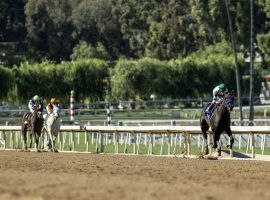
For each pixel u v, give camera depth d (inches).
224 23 3572.8
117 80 3024.1
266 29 3617.1
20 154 1203.9
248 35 3565.5
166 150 1408.7
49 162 946.1
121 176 691.4
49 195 515.2
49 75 2888.8
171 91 3090.6
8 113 2374.5
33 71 2851.9
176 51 3882.9
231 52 3531.0
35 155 1164.5
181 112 2501.2
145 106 2896.2
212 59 3193.9
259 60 3836.1
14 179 644.7
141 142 1643.7
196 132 1198.9
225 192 547.5
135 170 791.7
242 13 3550.7
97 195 516.4
